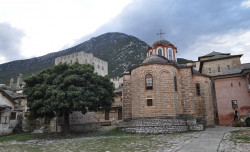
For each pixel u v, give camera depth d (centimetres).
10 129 3167
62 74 2569
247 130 2153
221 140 1538
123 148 1390
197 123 2652
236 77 3197
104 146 1523
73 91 2331
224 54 5034
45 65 16600
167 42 3881
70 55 7812
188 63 5953
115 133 2489
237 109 3091
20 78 7581
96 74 2795
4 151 1636
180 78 2856
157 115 2448
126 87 3127
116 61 13612
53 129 3127
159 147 1355
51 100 2312
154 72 2586
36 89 2516
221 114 3200
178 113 2655
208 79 3331
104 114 4622
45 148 1628
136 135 2200
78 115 3462
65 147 1596
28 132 3209
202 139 1630
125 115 3012
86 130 3338
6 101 3198
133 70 2819
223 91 3253
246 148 1198
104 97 2767
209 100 3231
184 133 2194
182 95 2778
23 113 3478
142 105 2534
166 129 2303
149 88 2580
